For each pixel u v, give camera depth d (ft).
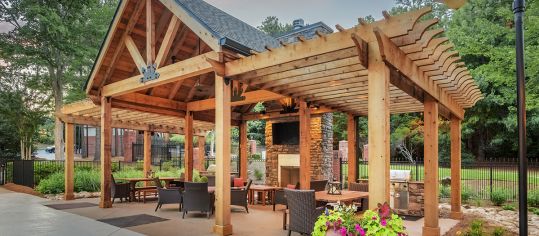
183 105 36.29
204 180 34.35
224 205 20.08
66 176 35.17
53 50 59.00
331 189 23.13
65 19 56.24
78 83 65.00
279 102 38.29
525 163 12.21
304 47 17.15
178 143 85.05
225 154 20.39
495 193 35.78
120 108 31.42
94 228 21.74
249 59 19.49
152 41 25.86
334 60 16.58
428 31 13.82
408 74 16.06
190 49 29.60
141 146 79.97
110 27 28.02
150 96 33.40
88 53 59.16
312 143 40.86
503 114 65.51
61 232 20.68
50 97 64.54
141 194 38.96
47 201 33.55
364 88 24.58
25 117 61.21
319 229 13.15
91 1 58.29
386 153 14.03
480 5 62.75
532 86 38.27
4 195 37.86
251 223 23.22
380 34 13.20
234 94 23.09
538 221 28.43
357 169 35.17
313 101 29.96
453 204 27.09
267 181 43.75
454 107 25.67
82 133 97.14
